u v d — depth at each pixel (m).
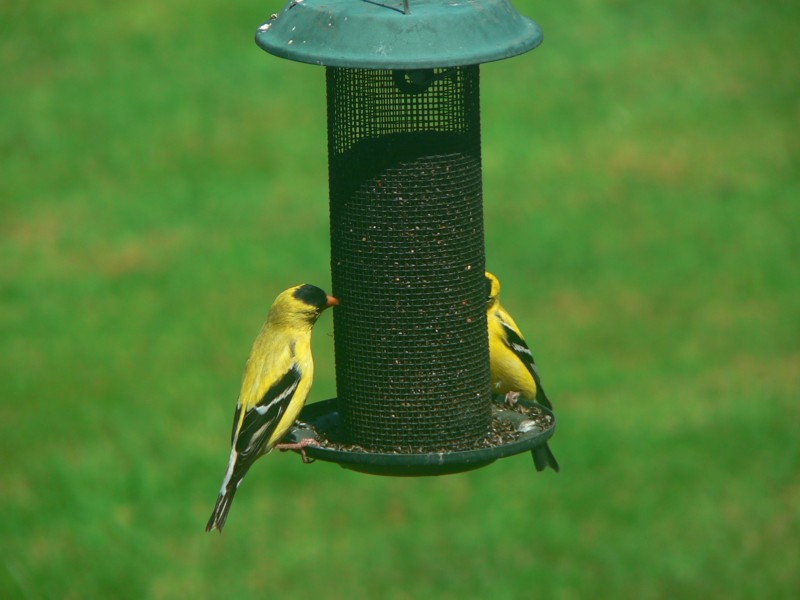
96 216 21.23
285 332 8.61
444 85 8.30
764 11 26.72
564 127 23.47
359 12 7.50
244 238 20.53
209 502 14.98
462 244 8.40
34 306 18.81
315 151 22.86
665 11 26.92
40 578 13.94
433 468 8.02
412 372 8.43
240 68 25.30
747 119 23.55
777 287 18.86
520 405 9.16
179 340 17.92
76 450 15.77
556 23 26.66
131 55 25.73
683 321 18.23
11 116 23.88
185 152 22.91
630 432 15.84
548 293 19.02
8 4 27.22
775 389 16.42
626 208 21.25
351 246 8.45
